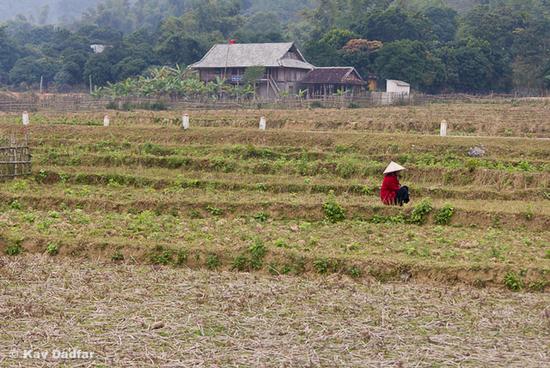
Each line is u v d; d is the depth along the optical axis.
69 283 29.94
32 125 72.69
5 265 32.56
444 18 188.00
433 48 157.38
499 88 157.12
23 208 46.19
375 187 49.25
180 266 34.12
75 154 60.16
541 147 58.56
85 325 24.69
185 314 25.97
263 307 27.00
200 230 39.19
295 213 43.84
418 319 26.08
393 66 143.75
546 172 51.91
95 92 134.38
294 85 142.12
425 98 129.00
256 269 33.59
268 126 83.38
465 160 57.03
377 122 79.62
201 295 28.48
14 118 87.06
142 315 25.78
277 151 60.81
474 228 41.47
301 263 33.25
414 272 32.16
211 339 23.50
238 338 23.62
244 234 38.06
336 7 191.62
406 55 143.62
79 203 46.09
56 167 56.72
